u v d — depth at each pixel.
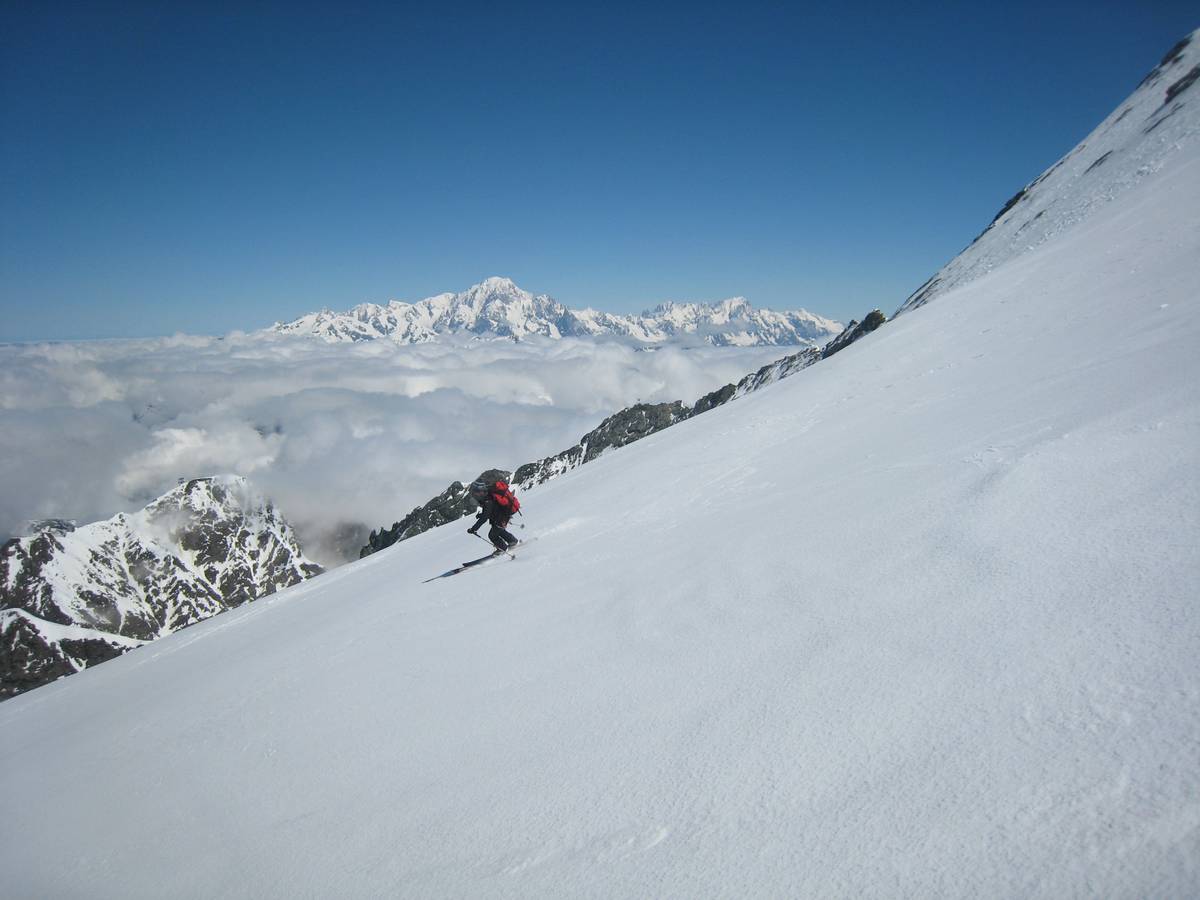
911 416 10.86
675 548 7.89
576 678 5.26
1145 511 4.27
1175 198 18.80
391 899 3.48
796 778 3.21
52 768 8.85
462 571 11.59
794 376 26.50
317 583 21.17
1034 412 7.70
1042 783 2.60
